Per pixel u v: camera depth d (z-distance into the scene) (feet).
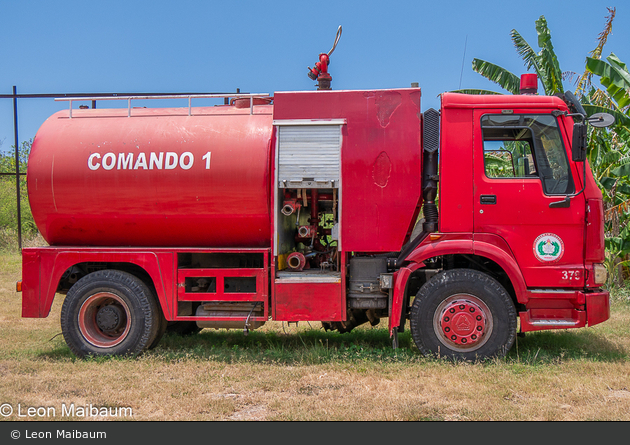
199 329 24.36
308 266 19.84
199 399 14.16
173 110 20.57
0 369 17.75
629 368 16.78
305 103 18.35
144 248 19.31
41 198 19.62
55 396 14.69
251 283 19.53
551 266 17.67
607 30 39.47
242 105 20.58
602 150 34.58
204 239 19.71
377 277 18.66
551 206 17.57
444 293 17.78
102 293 19.43
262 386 15.42
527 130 18.10
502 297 17.53
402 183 17.97
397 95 18.19
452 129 17.97
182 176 18.92
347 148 18.16
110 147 19.38
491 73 36.47
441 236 17.95
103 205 19.40
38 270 19.62
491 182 17.78
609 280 34.06
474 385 15.08
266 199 18.78
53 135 19.99
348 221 18.16
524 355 18.62
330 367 17.29
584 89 39.58
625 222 35.27
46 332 23.65
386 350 19.48
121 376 16.57
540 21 35.68
